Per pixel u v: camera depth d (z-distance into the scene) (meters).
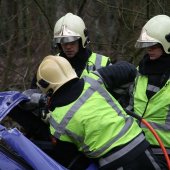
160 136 6.30
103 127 5.36
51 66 5.50
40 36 14.86
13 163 4.89
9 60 14.58
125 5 15.13
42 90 5.59
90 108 5.39
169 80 6.29
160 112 6.31
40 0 15.05
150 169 5.55
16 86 14.39
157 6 14.89
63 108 5.38
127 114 5.99
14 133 4.91
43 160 4.97
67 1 15.73
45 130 5.93
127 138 5.46
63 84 5.44
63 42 7.43
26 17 14.90
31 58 14.73
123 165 5.38
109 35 16.00
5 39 15.02
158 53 6.38
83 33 7.57
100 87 5.66
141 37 6.49
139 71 6.58
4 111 5.21
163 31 6.38
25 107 5.64
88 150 5.41
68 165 5.58
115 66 6.38
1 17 15.09
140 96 6.45
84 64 7.65
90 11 15.70
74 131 5.32
